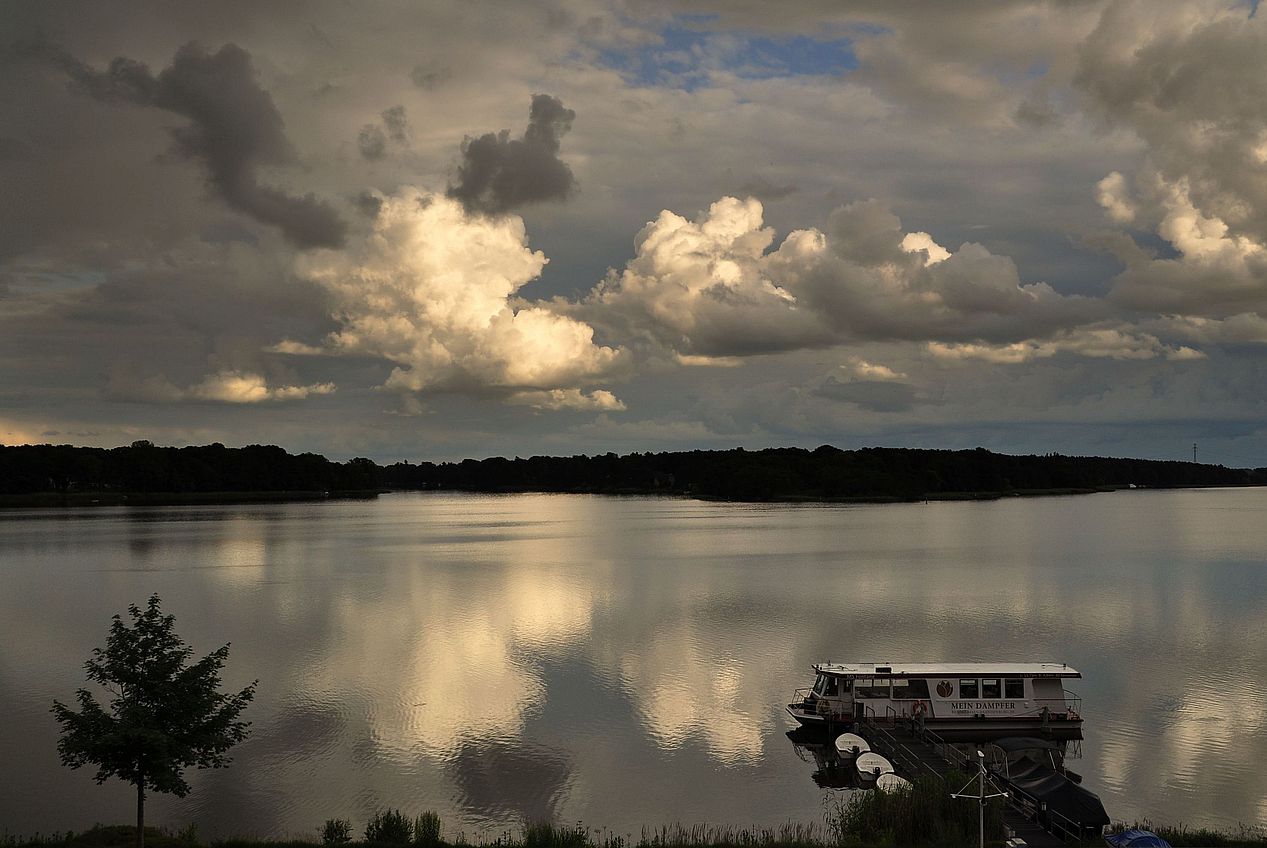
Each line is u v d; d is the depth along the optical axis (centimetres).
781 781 5525
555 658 8419
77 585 13138
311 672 7888
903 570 14738
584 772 5634
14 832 4772
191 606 11319
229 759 5778
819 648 8806
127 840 4100
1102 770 5719
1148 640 9175
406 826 4450
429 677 7731
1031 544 19312
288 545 19612
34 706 6900
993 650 8725
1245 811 5119
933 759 5612
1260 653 8606
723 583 13288
